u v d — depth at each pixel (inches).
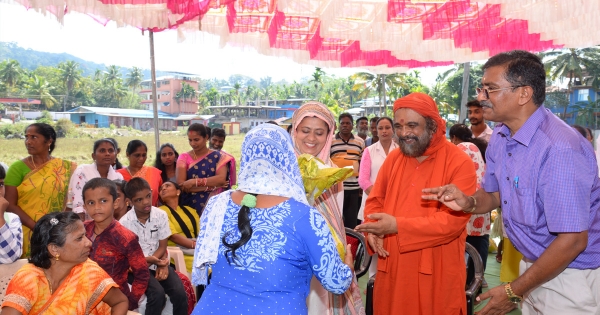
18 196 145.6
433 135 95.4
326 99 1835.6
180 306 126.7
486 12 200.5
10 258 100.5
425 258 94.3
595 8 163.2
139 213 130.3
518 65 70.5
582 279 74.4
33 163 149.2
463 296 96.7
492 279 196.2
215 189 187.0
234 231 61.9
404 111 94.3
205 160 188.9
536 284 68.6
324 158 97.3
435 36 223.9
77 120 1194.6
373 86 1577.3
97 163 155.9
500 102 72.1
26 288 79.4
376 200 107.4
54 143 154.2
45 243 79.9
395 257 98.3
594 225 73.2
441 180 95.5
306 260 62.4
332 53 251.6
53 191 147.9
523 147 73.4
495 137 81.7
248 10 189.6
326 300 87.7
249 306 59.5
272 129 65.7
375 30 201.2
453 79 1638.8
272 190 62.0
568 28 197.9
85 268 85.0
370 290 106.1
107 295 88.2
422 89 1674.5
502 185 77.9
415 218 91.9
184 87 1953.7
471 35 217.5
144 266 109.2
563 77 1363.2
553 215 68.0
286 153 65.0
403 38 215.0
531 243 75.6
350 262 85.8
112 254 106.2
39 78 1344.7
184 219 154.4
